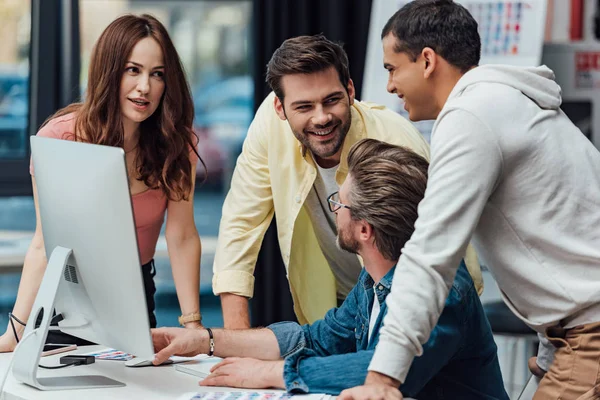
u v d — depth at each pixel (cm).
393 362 187
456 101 201
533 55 441
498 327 382
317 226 292
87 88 269
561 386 207
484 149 195
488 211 206
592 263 201
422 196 208
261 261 530
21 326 254
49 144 222
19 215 561
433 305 189
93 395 211
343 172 271
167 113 273
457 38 218
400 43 223
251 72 543
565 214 202
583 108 449
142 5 667
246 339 238
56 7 528
